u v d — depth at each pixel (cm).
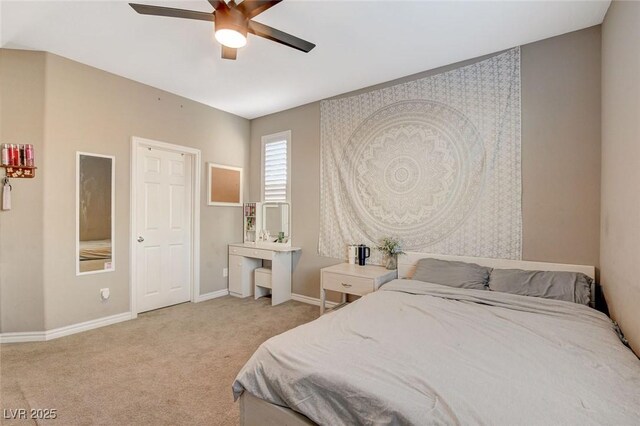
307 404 127
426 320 188
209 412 186
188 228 416
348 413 119
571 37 250
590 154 242
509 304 215
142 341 286
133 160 346
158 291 386
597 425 95
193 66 315
